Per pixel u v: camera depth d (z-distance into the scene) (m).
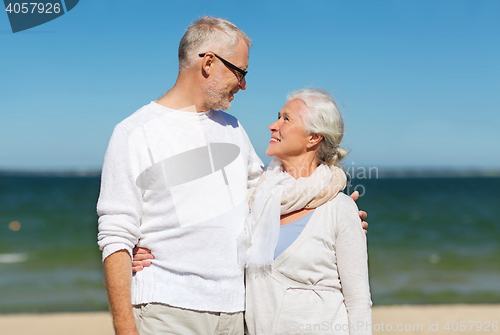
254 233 2.09
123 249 1.88
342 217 2.06
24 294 9.64
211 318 2.00
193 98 2.13
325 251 2.04
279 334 2.00
